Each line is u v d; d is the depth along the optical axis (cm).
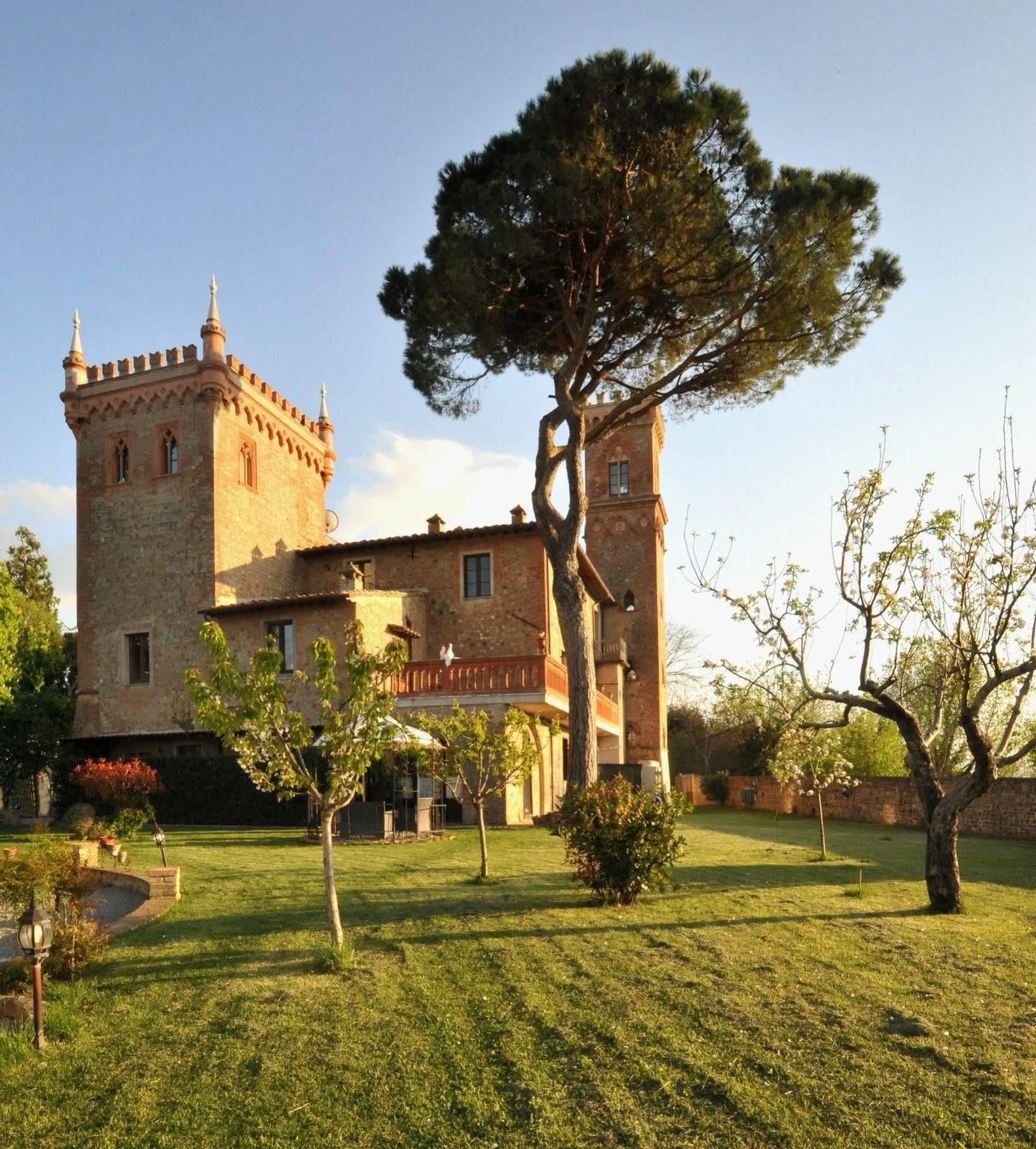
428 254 2022
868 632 1310
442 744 1941
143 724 3103
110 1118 601
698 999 785
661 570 4644
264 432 3450
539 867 1568
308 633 2853
